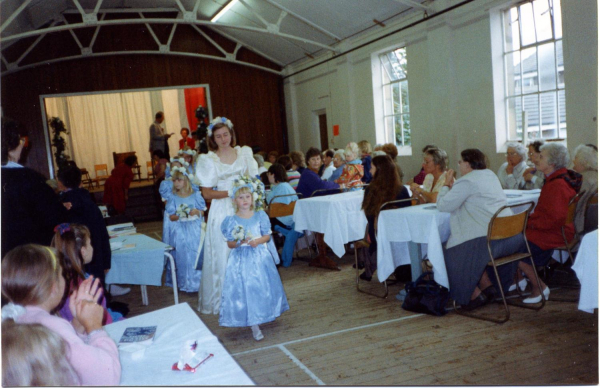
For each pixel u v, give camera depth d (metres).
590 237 2.47
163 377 1.51
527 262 3.81
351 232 5.01
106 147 16.64
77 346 1.42
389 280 4.88
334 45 11.06
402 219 3.93
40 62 12.30
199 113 11.90
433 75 7.94
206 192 4.00
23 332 1.27
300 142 13.83
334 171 7.17
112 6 12.37
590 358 2.78
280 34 10.45
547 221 3.68
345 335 3.51
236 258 3.53
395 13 8.65
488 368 2.79
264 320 3.48
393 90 9.66
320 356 3.17
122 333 1.90
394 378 2.76
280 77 14.22
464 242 3.62
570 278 4.41
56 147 12.80
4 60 11.73
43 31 9.65
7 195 2.58
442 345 3.18
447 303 3.99
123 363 1.63
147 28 12.98
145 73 13.14
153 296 5.00
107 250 3.40
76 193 3.32
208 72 13.61
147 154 17.09
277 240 6.99
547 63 6.38
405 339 3.33
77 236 2.43
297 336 3.56
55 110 15.91
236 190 3.50
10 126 2.63
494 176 3.68
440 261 3.69
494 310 3.76
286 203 5.85
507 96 7.01
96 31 12.49
